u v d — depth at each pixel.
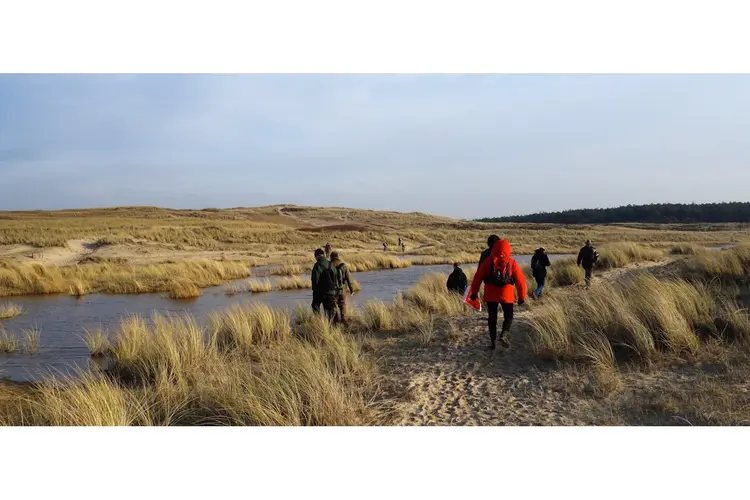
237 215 102.12
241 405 4.70
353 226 73.44
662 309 6.46
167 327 8.62
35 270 21.05
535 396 5.10
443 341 7.79
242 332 8.46
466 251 48.94
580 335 6.75
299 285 19.95
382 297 16.52
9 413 5.31
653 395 4.79
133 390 6.01
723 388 4.75
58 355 8.48
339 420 4.56
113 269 24.47
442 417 4.66
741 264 10.19
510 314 7.16
